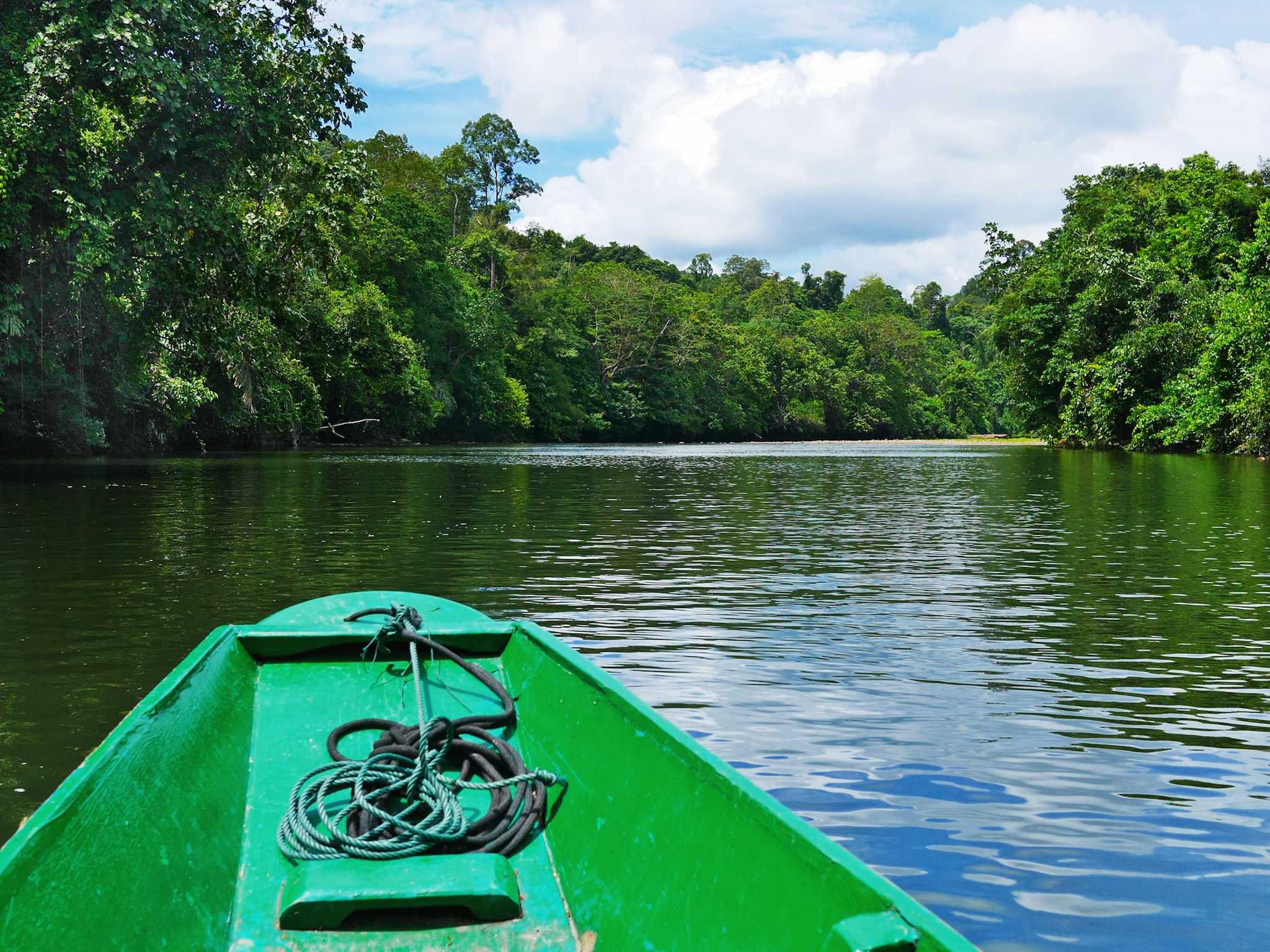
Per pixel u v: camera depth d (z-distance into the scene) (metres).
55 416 27.28
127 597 8.33
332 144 22.45
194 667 3.70
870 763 4.56
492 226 82.94
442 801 3.23
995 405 112.00
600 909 2.80
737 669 6.19
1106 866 3.57
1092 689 5.76
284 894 2.88
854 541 12.44
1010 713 5.30
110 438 31.42
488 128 88.44
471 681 4.39
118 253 19.16
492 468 28.56
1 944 1.92
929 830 3.87
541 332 66.25
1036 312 47.62
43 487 18.92
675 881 2.60
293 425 39.06
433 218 54.97
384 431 49.72
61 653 6.47
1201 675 6.07
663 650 6.68
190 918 2.60
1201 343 39.97
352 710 4.10
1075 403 43.94
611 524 14.12
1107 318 44.56
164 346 27.92
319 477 22.94
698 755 2.75
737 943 2.28
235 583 9.00
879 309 131.75
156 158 19.19
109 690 5.66
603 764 3.29
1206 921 3.20
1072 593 8.86
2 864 2.03
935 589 8.98
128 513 14.65
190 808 3.01
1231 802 4.12
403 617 4.45
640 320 74.75
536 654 4.25
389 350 45.41
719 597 8.61
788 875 2.22
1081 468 29.23
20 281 20.91
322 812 3.15
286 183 21.98
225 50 19.31
